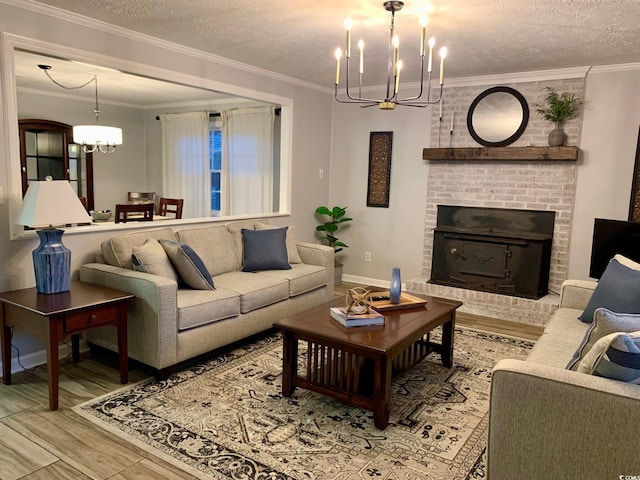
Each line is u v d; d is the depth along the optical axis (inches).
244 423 99.7
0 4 113.1
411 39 143.3
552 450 62.9
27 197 110.9
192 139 280.8
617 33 133.1
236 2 116.4
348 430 98.0
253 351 141.8
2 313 112.6
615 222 152.4
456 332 163.6
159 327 115.6
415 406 109.0
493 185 198.1
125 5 120.1
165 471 83.0
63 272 116.3
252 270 166.4
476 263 192.2
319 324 108.6
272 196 254.5
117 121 291.0
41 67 191.8
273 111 247.0
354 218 237.1
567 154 175.9
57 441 91.6
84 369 125.7
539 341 103.7
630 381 60.8
